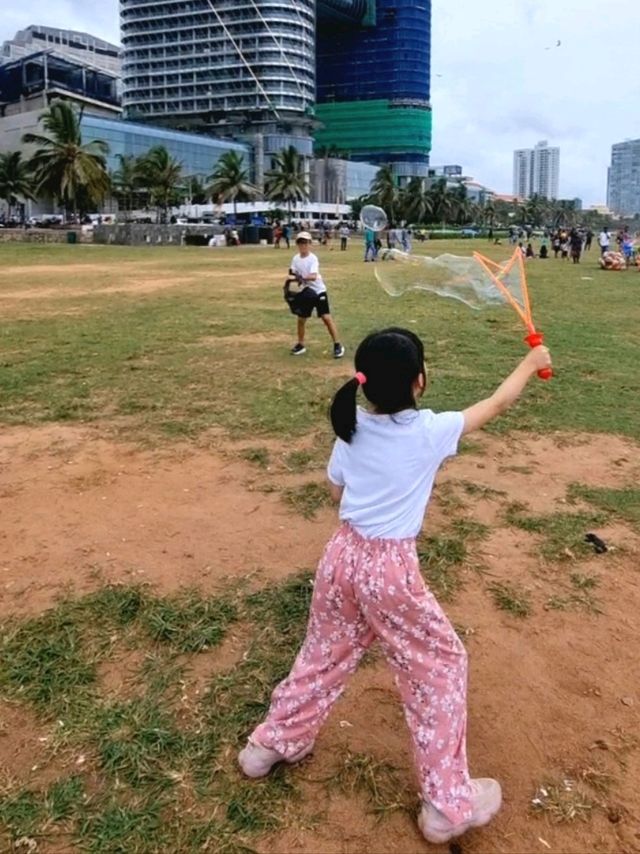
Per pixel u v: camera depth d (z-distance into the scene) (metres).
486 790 2.17
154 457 5.23
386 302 15.20
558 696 2.75
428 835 2.07
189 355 8.94
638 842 2.12
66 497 4.52
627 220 175.38
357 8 143.62
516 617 3.26
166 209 74.25
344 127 152.88
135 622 3.17
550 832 2.16
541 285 20.23
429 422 2.02
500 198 180.75
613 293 17.84
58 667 2.86
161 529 4.07
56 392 7.04
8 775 2.32
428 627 2.02
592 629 3.18
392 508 2.00
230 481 4.77
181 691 2.72
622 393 7.18
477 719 2.62
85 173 50.41
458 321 12.30
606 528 4.17
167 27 122.62
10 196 67.25
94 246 44.47
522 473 4.99
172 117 124.81
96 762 2.37
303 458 5.16
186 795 2.25
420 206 97.75
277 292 16.94
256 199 92.75
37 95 97.81
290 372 7.94
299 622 3.17
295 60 121.56
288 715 2.24
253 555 3.77
